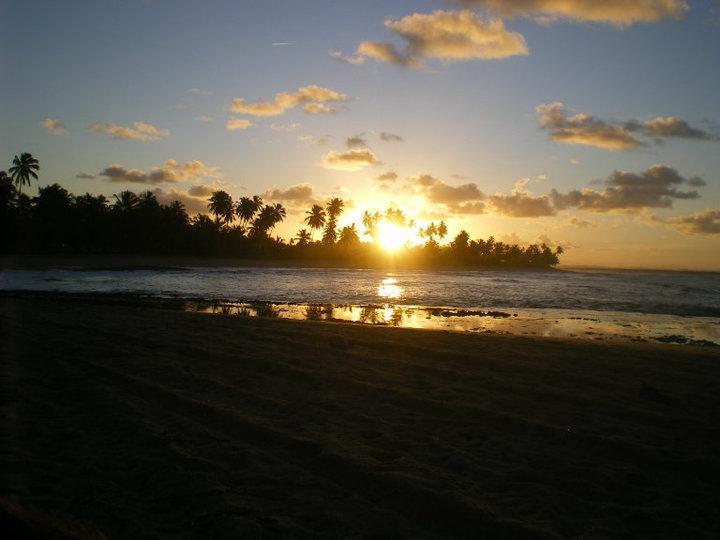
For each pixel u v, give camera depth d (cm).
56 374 859
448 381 880
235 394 773
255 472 508
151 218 8962
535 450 584
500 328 1908
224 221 11462
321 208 13038
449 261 13725
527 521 428
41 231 8125
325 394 788
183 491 465
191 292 3494
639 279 8538
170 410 693
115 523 409
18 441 573
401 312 2459
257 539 387
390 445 586
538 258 17688
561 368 986
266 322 1575
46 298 2517
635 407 746
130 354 1026
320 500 456
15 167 8012
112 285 4019
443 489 473
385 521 424
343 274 6950
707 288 4981
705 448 595
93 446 567
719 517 447
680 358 1109
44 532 324
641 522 436
